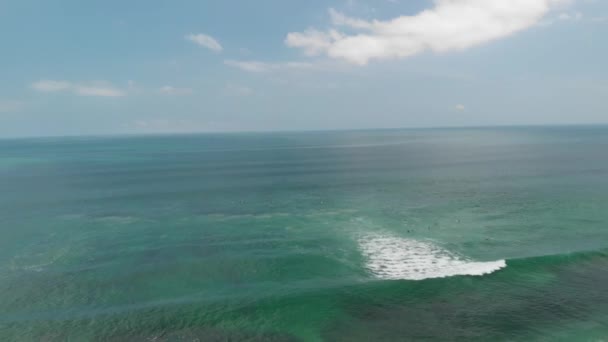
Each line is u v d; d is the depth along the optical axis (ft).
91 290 91.40
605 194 184.65
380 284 90.63
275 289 89.81
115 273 100.83
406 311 79.56
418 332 72.28
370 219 150.00
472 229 135.03
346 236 129.49
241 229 138.82
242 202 182.29
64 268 104.37
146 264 106.63
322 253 113.91
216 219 152.35
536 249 113.91
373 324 75.25
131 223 147.43
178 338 71.67
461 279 92.58
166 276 98.73
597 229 131.95
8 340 71.36
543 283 90.07
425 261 106.52
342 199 186.91
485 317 76.74
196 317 78.23
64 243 124.36
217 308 81.61
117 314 79.71
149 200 188.14
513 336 70.44
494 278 93.09
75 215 159.63
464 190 204.54
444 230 134.51
